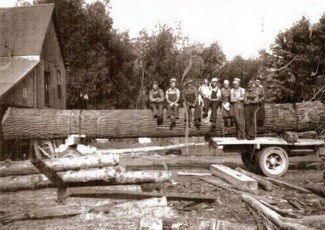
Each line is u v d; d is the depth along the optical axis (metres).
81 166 10.48
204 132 13.47
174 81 13.39
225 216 8.30
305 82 33.25
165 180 10.49
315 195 10.14
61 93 27.02
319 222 7.48
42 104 22.31
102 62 43.00
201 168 15.07
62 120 13.26
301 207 8.92
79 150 13.20
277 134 14.15
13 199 9.59
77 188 10.10
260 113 13.08
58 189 9.99
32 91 20.55
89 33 43.22
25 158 16.86
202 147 25.45
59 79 26.64
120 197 9.46
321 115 13.72
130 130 13.36
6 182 10.30
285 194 10.16
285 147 13.52
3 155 15.11
